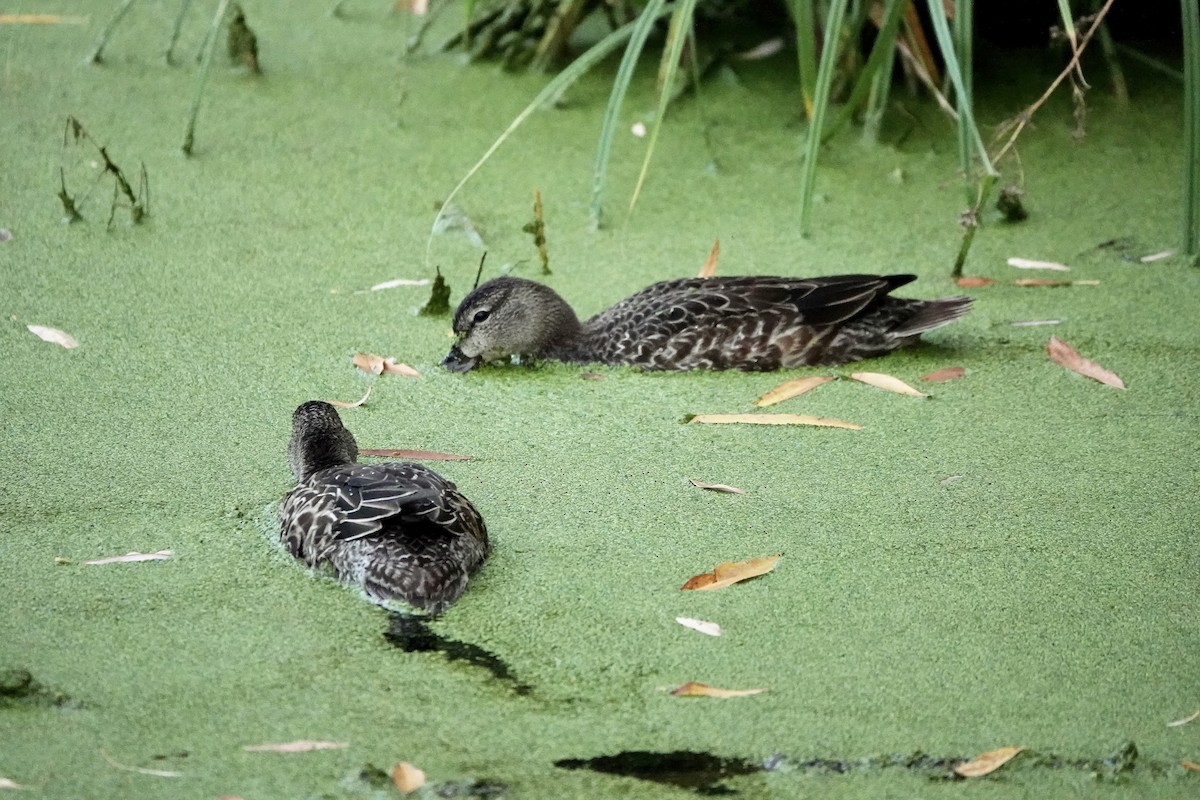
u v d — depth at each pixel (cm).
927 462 1079
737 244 1423
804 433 1120
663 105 1284
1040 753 786
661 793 750
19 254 1352
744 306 1225
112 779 745
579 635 873
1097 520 1005
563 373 1223
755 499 1027
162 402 1140
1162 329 1276
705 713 810
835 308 1220
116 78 1694
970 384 1193
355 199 1483
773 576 937
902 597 917
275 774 754
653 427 1130
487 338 1210
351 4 1909
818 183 1530
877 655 862
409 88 1698
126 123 1599
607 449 1095
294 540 945
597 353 1241
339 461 1012
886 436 1115
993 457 1086
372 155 1563
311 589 911
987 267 1387
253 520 990
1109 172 1547
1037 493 1038
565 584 923
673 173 1546
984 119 1622
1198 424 1133
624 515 1004
